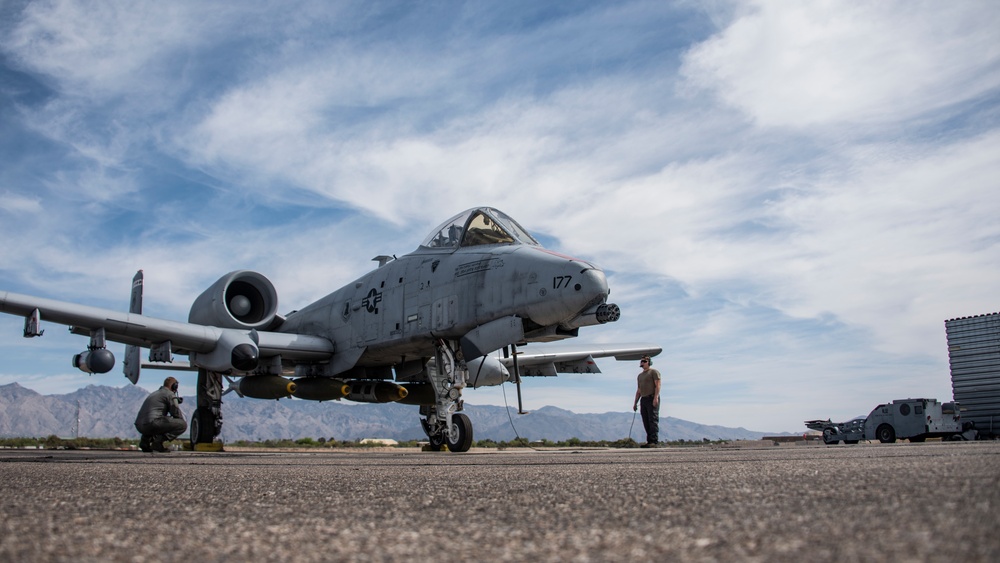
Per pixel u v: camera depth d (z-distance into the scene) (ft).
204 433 50.93
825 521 6.07
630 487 10.31
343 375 51.11
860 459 16.02
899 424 60.59
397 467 19.04
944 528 5.35
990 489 7.63
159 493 10.64
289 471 16.89
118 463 22.76
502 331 37.70
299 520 7.41
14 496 10.10
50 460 26.07
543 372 59.11
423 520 7.29
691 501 8.13
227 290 51.55
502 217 42.93
